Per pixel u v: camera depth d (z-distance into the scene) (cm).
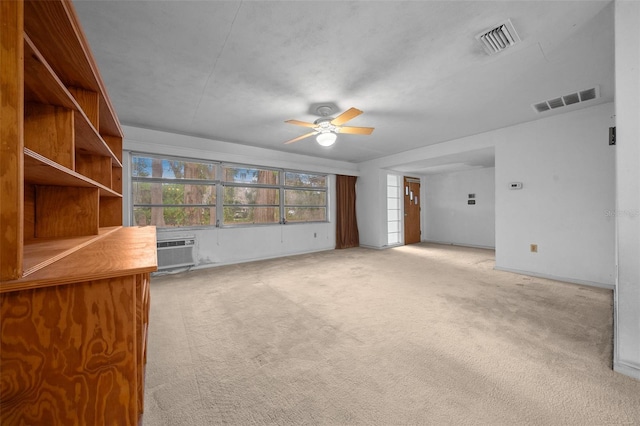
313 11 161
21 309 76
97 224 176
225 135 427
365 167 666
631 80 151
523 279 359
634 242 152
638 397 136
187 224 441
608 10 161
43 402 79
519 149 382
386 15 165
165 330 217
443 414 128
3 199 68
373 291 314
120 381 87
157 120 353
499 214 406
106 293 84
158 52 202
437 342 195
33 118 122
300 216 595
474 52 203
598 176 322
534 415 126
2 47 65
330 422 124
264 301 283
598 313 244
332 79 244
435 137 445
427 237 771
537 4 157
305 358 176
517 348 185
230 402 137
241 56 207
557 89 270
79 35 111
